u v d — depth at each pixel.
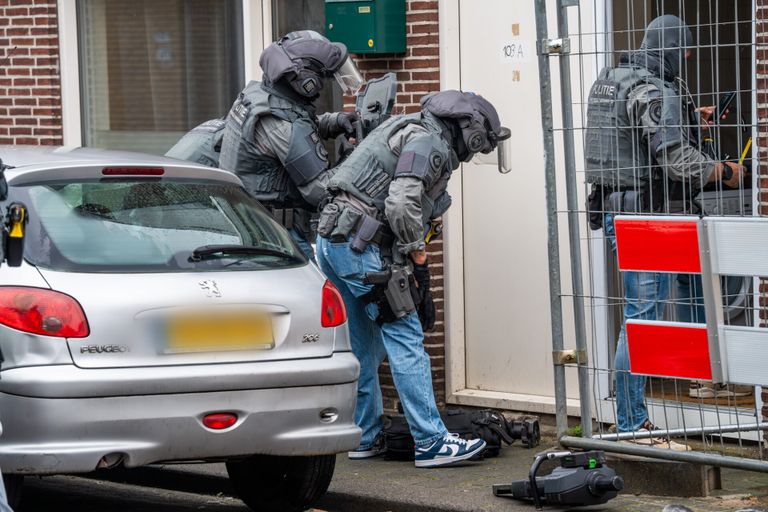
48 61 14.76
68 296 7.98
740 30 10.66
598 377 9.83
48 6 14.69
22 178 8.54
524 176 11.77
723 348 8.17
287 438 8.40
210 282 8.37
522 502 8.96
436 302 12.15
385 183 9.87
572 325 11.48
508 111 11.83
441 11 12.02
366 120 10.70
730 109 10.46
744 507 8.61
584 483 8.48
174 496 10.20
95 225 8.45
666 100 9.04
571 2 8.81
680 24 9.27
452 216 12.06
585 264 11.26
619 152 9.24
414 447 10.48
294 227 10.81
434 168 9.66
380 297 9.90
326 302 8.77
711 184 9.45
